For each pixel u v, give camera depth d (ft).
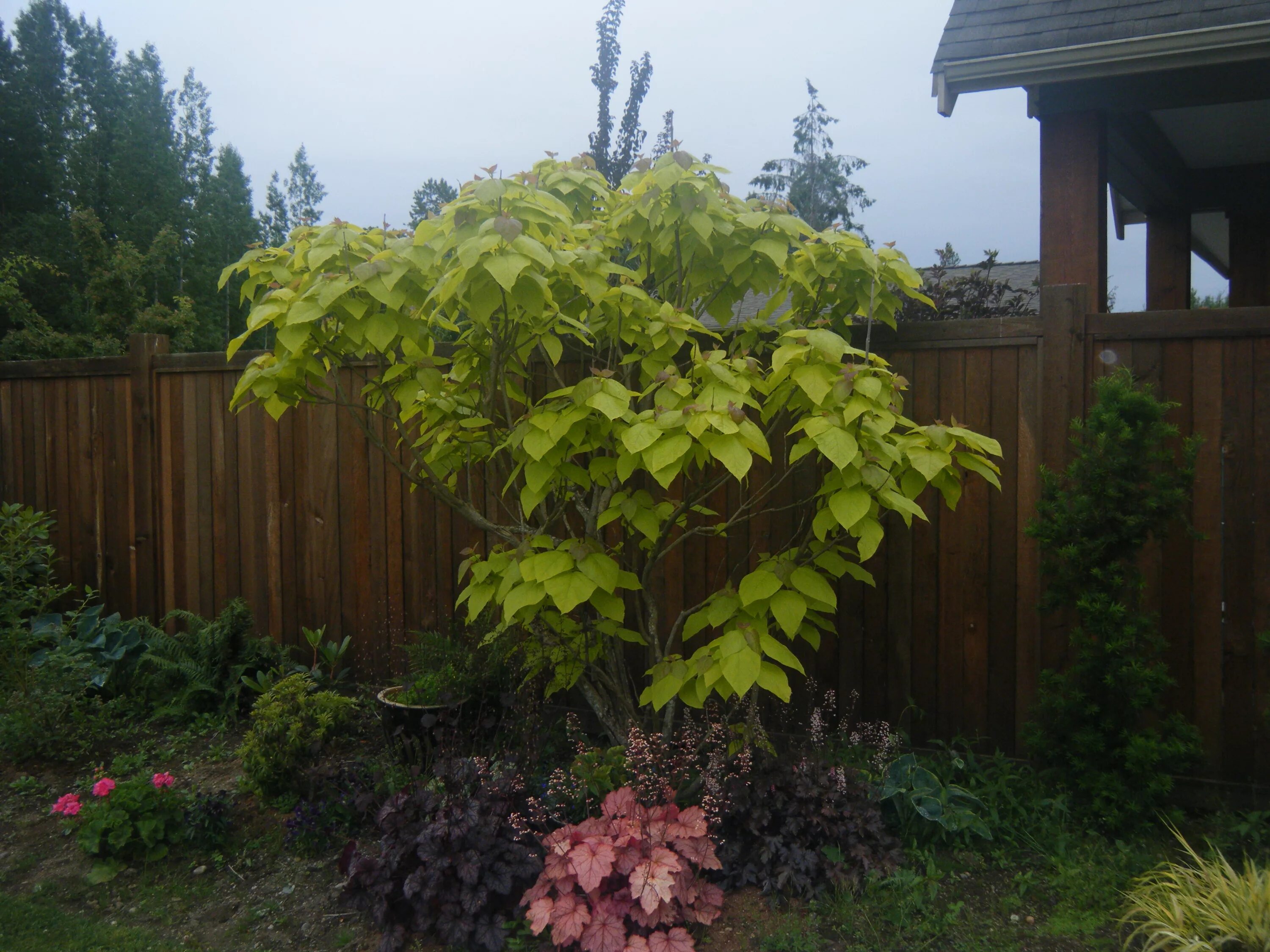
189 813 11.23
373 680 16.58
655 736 10.72
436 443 12.05
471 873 8.92
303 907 9.86
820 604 10.74
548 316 10.26
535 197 9.74
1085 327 11.41
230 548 18.11
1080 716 10.40
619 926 8.43
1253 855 9.49
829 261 10.94
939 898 9.35
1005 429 11.93
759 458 13.19
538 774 11.57
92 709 15.80
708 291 12.17
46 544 20.08
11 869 10.90
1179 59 14.52
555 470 9.89
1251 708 10.70
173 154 113.50
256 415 17.63
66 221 81.82
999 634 12.04
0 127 88.43
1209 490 10.86
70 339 53.01
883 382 9.64
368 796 11.02
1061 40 15.21
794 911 9.21
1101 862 9.70
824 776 10.13
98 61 114.62
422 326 10.04
